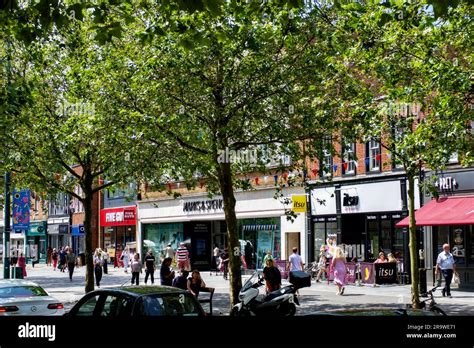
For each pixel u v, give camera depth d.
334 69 16.14
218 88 17.12
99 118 17.52
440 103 13.08
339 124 16.62
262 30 16.06
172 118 16.20
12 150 21.73
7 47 19.14
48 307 14.96
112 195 53.00
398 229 28.58
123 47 17.58
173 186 44.41
